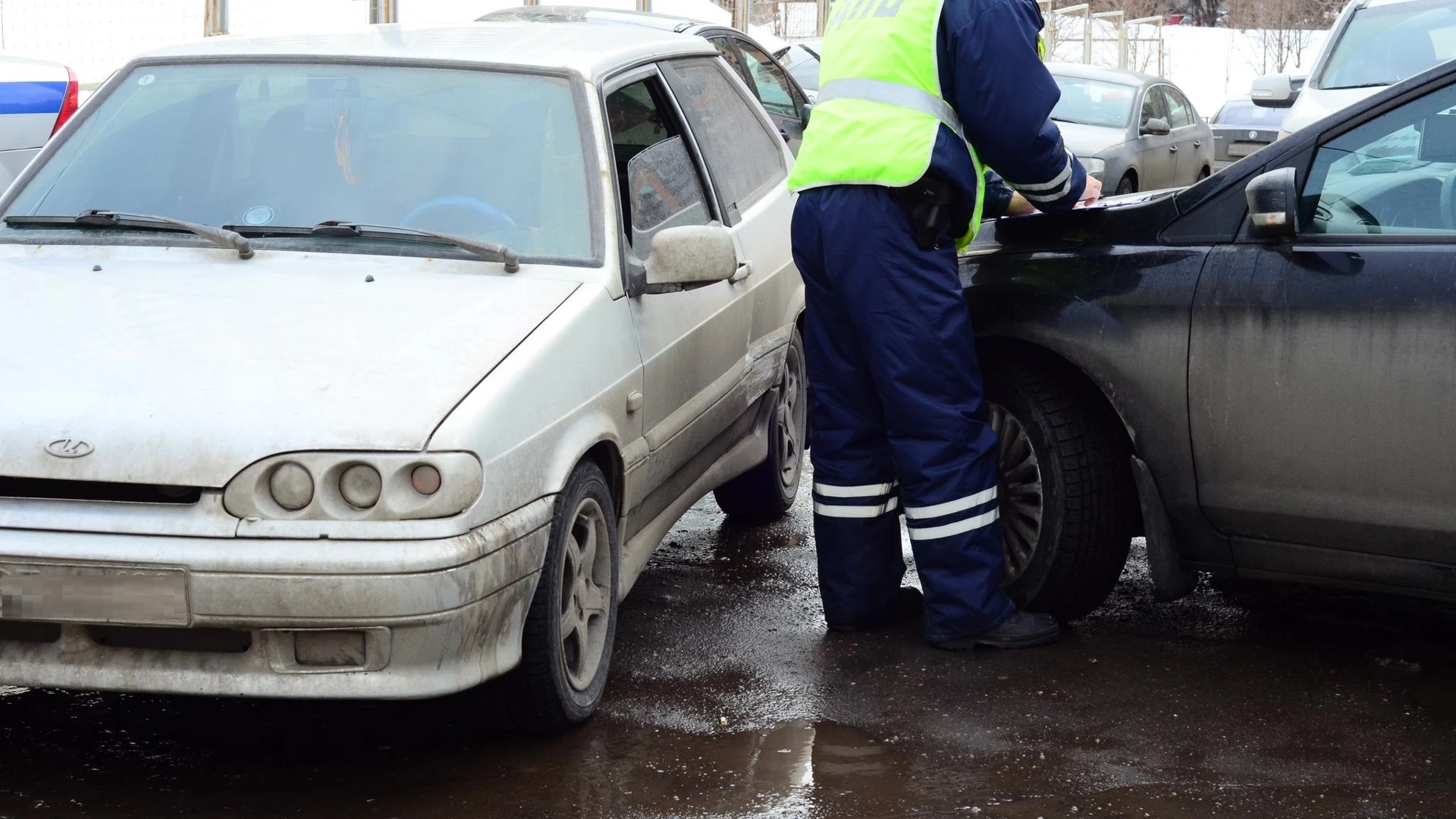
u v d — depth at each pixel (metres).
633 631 4.40
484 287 3.76
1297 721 3.71
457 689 3.19
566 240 3.98
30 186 4.25
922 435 4.13
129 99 4.41
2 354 3.32
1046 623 4.27
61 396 3.15
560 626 3.50
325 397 3.15
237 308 3.55
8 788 3.29
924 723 3.71
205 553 3.01
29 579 3.05
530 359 3.41
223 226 4.03
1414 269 3.69
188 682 3.10
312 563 3.01
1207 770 3.44
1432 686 3.95
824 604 4.45
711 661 4.16
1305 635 4.35
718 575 5.00
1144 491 4.11
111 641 3.12
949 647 4.22
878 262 4.04
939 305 4.07
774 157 5.70
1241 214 4.01
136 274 3.78
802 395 5.83
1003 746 3.57
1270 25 49.28
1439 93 3.81
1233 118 26.05
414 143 4.18
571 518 3.54
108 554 3.02
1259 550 4.01
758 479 5.49
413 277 3.80
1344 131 3.91
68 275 3.78
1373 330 3.71
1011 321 4.29
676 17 10.91
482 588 3.14
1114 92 15.23
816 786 3.35
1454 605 4.57
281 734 3.63
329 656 3.11
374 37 4.69
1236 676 4.02
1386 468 3.74
